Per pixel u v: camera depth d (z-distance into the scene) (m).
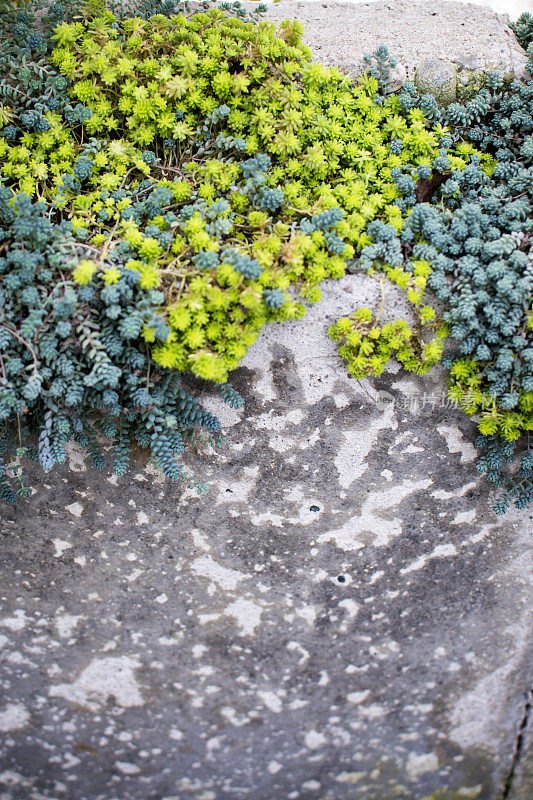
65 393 0.59
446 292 0.59
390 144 0.63
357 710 0.70
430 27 0.67
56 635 0.68
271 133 0.61
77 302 0.57
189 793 0.72
